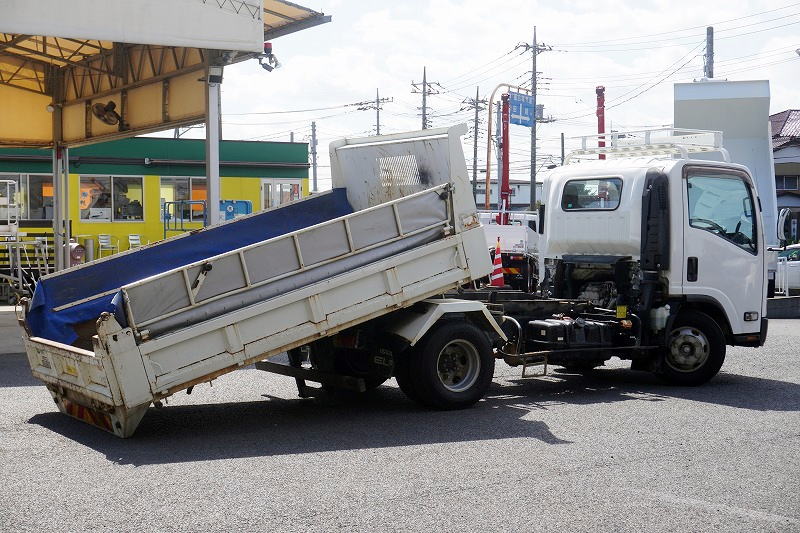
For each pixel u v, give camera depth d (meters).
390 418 8.29
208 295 7.37
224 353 7.43
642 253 10.03
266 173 29.22
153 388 7.13
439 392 8.55
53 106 21.38
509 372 11.52
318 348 9.05
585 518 5.27
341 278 7.93
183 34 13.96
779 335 16.38
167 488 5.85
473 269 8.76
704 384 10.49
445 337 8.55
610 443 7.23
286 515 5.27
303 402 9.20
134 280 8.79
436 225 8.55
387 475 6.20
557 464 6.53
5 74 20.88
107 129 19.69
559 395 9.69
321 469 6.36
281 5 15.58
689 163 10.19
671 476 6.23
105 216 26.19
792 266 25.25
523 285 24.33
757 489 5.93
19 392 9.56
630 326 9.98
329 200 9.86
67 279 8.50
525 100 37.94
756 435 7.57
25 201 24.64
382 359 8.91
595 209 10.62
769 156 24.17
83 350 7.46
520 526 5.10
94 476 6.16
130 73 18.62
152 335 7.15
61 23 12.97
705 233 10.27
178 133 37.44
